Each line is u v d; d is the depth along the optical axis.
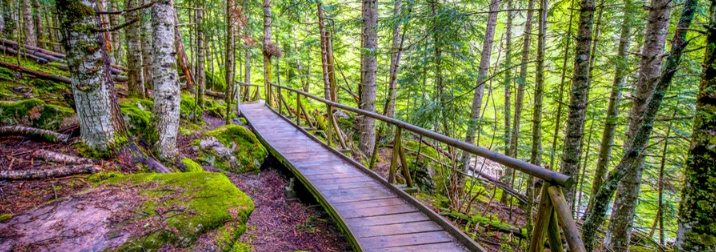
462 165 7.36
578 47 3.21
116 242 2.56
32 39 10.52
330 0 12.73
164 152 4.56
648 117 2.50
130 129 4.94
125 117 4.94
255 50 15.41
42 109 4.33
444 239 3.11
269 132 7.43
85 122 3.79
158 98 4.51
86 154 3.80
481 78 6.71
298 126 7.75
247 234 3.73
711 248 1.90
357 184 4.43
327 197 3.99
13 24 10.94
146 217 2.90
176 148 4.83
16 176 3.26
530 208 3.78
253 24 11.99
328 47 10.04
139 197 3.22
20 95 5.43
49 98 5.43
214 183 3.64
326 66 9.51
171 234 2.75
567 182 2.02
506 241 4.45
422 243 3.03
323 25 9.29
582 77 3.22
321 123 9.62
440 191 7.35
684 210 2.05
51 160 3.60
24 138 4.01
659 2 4.45
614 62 5.00
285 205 4.82
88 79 3.66
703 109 1.91
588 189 9.33
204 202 3.24
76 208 2.95
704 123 1.91
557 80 10.15
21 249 2.38
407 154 8.51
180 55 10.17
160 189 3.41
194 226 2.89
